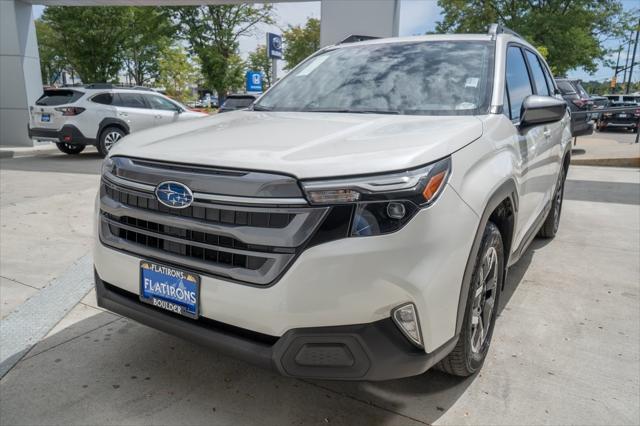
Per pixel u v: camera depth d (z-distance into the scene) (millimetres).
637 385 2582
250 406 2389
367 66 3316
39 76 13766
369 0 10055
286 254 1850
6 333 3035
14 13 12867
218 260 1998
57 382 2551
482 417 2314
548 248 4848
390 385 2557
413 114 2803
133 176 2188
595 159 10938
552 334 3109
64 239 4895
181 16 25047
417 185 1868
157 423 2254
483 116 2689
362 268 1811
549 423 2279
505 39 3336
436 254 1924
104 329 3109
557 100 2908
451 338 2098
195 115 13250
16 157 11680
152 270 2182
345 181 1820
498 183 2363
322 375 1917
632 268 4312
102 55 25547
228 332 2047
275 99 3389
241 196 1892
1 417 2271
